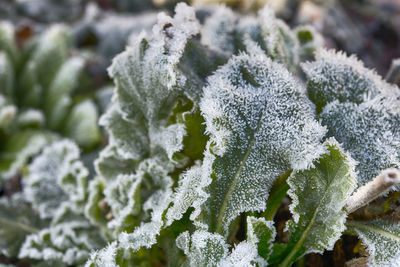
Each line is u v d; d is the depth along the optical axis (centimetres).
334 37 102
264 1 92
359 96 39
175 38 37
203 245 35
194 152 39
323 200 36
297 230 37
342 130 37
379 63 112
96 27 92
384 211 38
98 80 88
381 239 36
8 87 75
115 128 40
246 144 36
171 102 38
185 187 35
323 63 39
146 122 40
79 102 80
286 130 36
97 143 70
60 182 45
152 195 39
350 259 39
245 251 35
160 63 37
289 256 37
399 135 37
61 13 102
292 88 37
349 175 35
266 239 36
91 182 43
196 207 35
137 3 111
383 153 37
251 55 37
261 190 37
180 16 38
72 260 42
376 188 34
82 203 45
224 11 42
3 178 62
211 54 40
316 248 36
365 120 37
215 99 36
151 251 40
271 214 38
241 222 39
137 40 38
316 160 35
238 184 36
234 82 37
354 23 124
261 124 36
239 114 36
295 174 36
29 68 77
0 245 46
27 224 47
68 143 50
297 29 44
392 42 122
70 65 77
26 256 45
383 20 126
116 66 39
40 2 101
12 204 48
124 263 38
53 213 47
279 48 39
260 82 37
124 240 36
